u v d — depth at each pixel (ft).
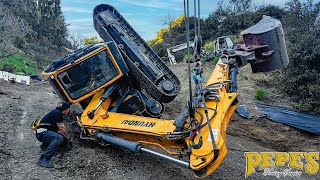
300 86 39.42
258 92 39.91
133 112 26.00
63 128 23.43
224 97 19.72
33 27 156.35
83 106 27.20
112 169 22.66
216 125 17.98
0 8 84.84
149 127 21.22
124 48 28.32
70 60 25.66
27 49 118.01
